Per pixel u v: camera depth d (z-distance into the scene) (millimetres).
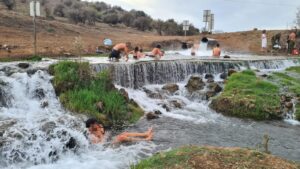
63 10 49000
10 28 28688
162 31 54875
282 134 12781
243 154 8195
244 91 16344
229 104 15422
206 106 16344
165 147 10953
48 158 9938
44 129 10594
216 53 25656
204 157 8016
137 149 10695
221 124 13742
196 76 18734
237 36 39438
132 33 46969
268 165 7688
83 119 12195
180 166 7652
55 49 22531
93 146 10828
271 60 23703
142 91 17250
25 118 11797
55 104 13641
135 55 21312
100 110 13344
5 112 12438
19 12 39062
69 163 9656
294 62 25125
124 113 13719
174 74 19500
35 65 15773
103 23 52250
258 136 12430
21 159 9672
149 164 7957
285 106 15344
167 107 15445
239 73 18859
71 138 10406
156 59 21000
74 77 14547
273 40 34469
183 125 13367
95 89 14305
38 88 14016
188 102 16703
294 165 7820
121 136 11367
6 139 9750
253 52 33312
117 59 19469
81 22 46469
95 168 9297
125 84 17328
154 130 12586
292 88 16938
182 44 33938
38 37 27906
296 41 34906
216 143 11523
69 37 31000
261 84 17047
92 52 24125
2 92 13047
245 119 14625
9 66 15094
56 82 14359
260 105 15094
